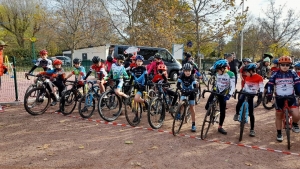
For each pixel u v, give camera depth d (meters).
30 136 5.04
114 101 6.55
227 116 7.10
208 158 4.17
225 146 4.75
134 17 20.78
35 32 33.84
